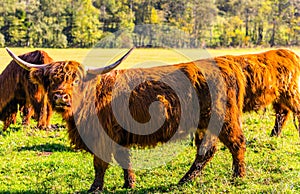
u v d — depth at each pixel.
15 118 12.73
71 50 39.47
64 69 6.85
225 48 51.81
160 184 7.72
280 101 9.34
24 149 10.34
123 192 7.29
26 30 58.81
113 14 60.47
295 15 71.44
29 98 12.05
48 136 11.59
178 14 58.69
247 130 11.19
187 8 58.72
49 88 7.02
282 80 8.79
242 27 69.62
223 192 6.96
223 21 68.88
